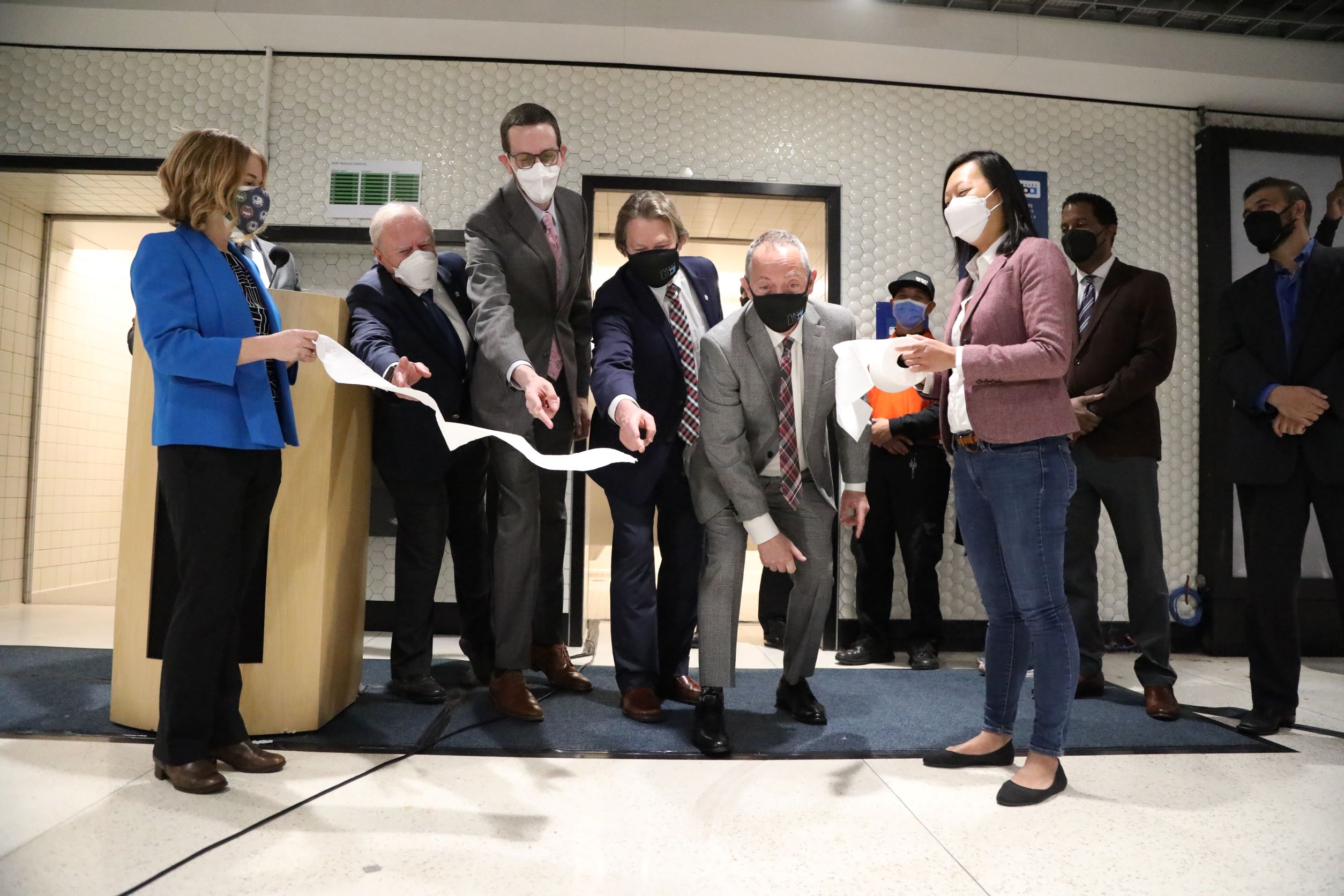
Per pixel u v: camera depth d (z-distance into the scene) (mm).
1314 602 3850
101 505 5441
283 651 2129
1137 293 2781
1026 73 3922
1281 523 2348
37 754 1916
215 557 1714
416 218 2447
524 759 1980
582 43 3775
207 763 1717
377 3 3605
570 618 3787
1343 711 2625
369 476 2471
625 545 2430
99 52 3922
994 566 1949
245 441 1736
